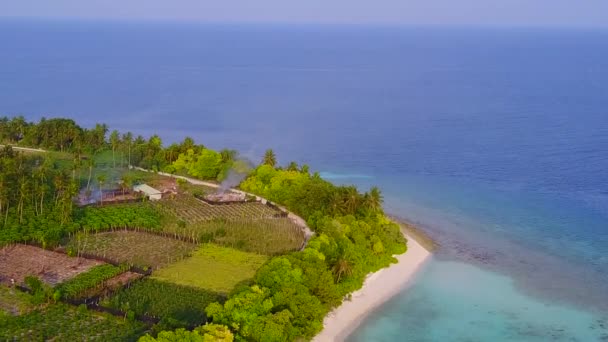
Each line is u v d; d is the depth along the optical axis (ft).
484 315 383.24
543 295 415.03
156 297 370.32
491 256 481.46
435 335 355.97
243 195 585.63
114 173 637.71
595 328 372.58
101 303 355.97
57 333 321.11
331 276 375.04
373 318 371.35
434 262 464.24
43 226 456.45
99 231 475.31
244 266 422.00
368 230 460.96
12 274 390.83
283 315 321.52
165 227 491.31
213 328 299.38
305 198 538.47
